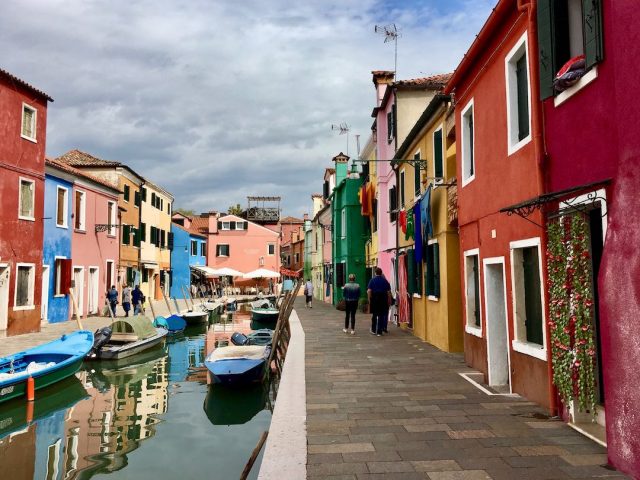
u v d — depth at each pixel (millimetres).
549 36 5676
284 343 15586
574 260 5207
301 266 60312
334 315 22422
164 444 8562
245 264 56969
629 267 4012
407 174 15609
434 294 12062
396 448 4871
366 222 26656
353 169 29156
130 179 32594
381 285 14320
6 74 17312
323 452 4781
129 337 17266
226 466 7531
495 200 7590
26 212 18859
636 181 3986
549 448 4785
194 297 47500
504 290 7406
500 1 6773
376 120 21906
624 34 4168
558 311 5523
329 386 7660
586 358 5098
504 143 7250
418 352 10992
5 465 7480
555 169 5734
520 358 6824
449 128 11008
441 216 11383
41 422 9758
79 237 24719
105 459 7812
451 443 4988
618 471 4188
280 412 6137
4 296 17406
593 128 4930
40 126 19609
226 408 11070
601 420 5258
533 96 6102
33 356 12570
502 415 5941
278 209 71938
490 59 7730
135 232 33219
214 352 13484
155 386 13062
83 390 12562
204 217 65625
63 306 22781
